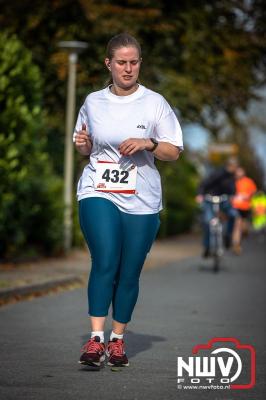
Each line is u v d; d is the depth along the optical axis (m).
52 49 40.84
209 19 44.31
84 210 13.25
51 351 15.05
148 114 13.09
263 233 76.44
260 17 45.16
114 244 13.10
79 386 12.24
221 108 46.81
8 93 30.22
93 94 13.32
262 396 11.86
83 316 19.83
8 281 24.42
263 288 27.09
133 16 40.88
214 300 23.56
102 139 13.15
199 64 44.28
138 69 13.05
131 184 13.16
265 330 18.02
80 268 30.44
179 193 66.88
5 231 30.70
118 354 13.43
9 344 15.81
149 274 31.72
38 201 33.00
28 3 40.00
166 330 17.80
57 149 43.41
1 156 29.55
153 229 13.44
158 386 12.34
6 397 11.53
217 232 33.12
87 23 40.03
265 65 46.25
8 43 30.66
